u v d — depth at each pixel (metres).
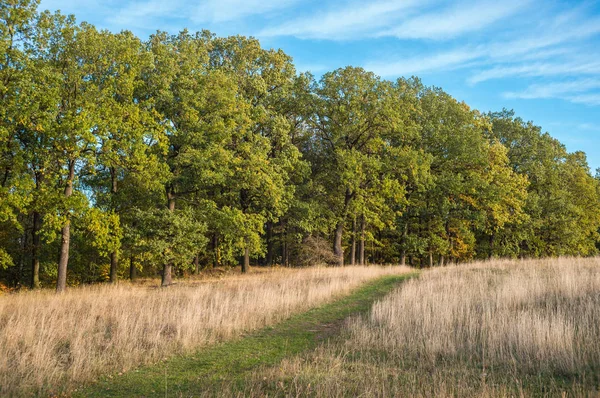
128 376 7.41
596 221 43.44
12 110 15.01
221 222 21.81
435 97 33.78
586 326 8.74
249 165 22.17
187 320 10.41
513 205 34.28
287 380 6.72
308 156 32.22
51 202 16.20
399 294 13.74
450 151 32.56
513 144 40.66
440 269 22.98
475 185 32.09
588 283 13.09
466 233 36.22
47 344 8.34
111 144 17.02
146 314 11.23
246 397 6.09
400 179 32.28
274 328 10.97
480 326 9.41
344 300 14.98
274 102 27.78
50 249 27.06
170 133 19.66
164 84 19.31
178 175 20.39
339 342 9.28
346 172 26.95
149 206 21.56
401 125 28.98
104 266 30.66
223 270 28.56
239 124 22.00
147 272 33.59
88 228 17.50
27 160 16.70
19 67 15.80
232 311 11.90
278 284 17.80
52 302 13.00
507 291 12.38
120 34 18.78
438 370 7.12
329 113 28.97
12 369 7.18
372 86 28.67
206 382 6.97
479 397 5.78
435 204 34.06
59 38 16.80
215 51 27.09
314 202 29.17
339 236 30.84
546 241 42.12
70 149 15.91
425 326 9.55
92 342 9.09
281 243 37.72
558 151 41.94
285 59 28.02
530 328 8.38
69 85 16.95
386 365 7.50
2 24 15.38
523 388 6.31
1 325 10.06
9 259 19.23
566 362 6.96
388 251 38.88
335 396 5.91
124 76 17.48
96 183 24.25
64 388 6.77
